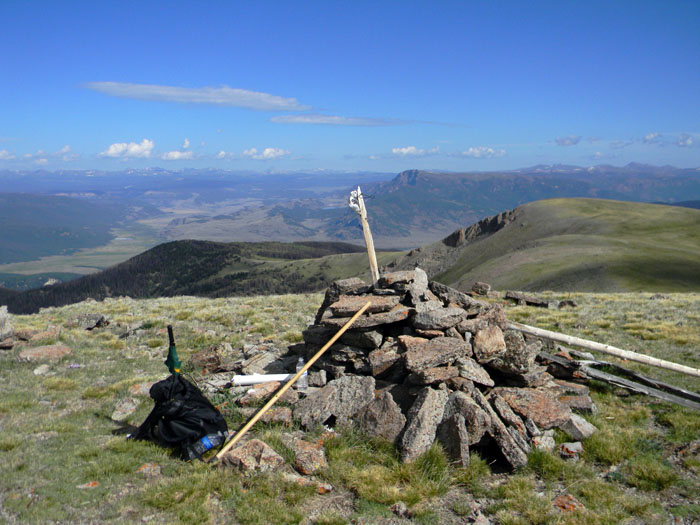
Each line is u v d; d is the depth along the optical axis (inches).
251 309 302.2
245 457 114.0
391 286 161.3
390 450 120.3
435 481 112.3
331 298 171.3
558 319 251.1
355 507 105.8
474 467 116.3
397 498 107.6
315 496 108.3
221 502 104.6
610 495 109.3
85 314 278.2
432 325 142.3
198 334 237.6
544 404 131.8
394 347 142.3
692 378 162.2
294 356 172.4
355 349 145.3
